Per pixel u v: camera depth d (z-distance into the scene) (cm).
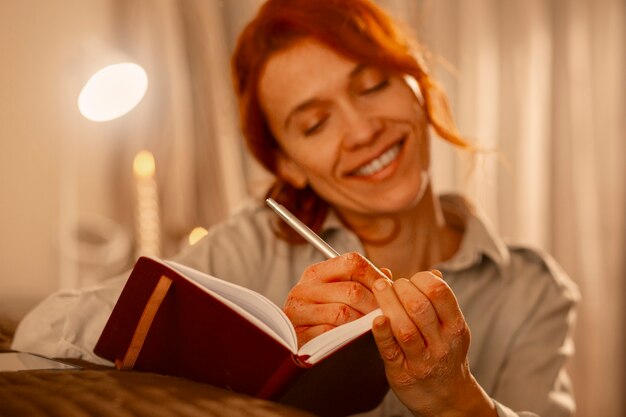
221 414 62
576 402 295
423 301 71
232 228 136
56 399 64
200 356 78
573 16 308
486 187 291
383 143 117
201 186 266
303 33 117
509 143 301
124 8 268
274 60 119
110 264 263
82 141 266
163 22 264
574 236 303
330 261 83
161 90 264
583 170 304
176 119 262
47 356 98
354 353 74
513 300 128
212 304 72
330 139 118
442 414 77
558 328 128
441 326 73
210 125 267
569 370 297
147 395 67
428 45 288
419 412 77
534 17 303
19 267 258
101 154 267
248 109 127
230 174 262
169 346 80
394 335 71
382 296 72
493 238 130
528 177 299
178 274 74
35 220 262
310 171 123
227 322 72
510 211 299
